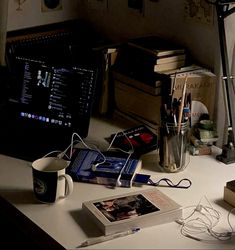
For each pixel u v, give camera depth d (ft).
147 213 4.36
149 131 5.87
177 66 6.17
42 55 6.48
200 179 5.11
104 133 6.10
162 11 6.58
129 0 6.99
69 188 4.66
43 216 4.50
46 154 5.44
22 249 6.24
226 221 4.45
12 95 6.01
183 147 5.18
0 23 6.65
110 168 5.10
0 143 5.69
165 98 5.61
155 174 5.19
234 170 5.28
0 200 4.87
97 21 7.59
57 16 7.45
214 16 5.92
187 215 4.53
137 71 6.22
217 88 6.06
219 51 5.95
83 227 4.34
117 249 4.07
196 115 5.95
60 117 5.82
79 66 5.69
